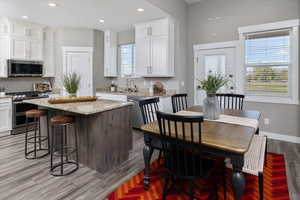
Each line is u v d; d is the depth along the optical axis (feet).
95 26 16.83
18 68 14.66
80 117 8.73
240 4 12.96
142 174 8.07
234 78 13.50
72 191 6.83
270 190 6.86
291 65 11.63
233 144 4.86
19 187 7.02
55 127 10.07
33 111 9.46
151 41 14.79
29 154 9.97
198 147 5.23
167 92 15.29
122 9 12.29
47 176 7.81
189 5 15.24
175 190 6.54
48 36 16.87
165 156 6.09
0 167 8.52
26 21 15.06
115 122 8.84
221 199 6.46
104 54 18.89
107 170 8.41
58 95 16.60
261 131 12.82
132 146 10.78
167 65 14.07
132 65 18.44
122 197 6.53
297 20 11.14
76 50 17.40
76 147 8.61
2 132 13.04
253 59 12.87
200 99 15.03
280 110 12.11
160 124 5.68
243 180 4.84
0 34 13.83
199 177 5.31
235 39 13.29
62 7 12.10
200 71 14.94
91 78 17.98
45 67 16.76
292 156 9.68
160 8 12.14
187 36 15.44
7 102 13.23
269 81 12.44
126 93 15.69
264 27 12.14
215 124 6.75
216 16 13.97
